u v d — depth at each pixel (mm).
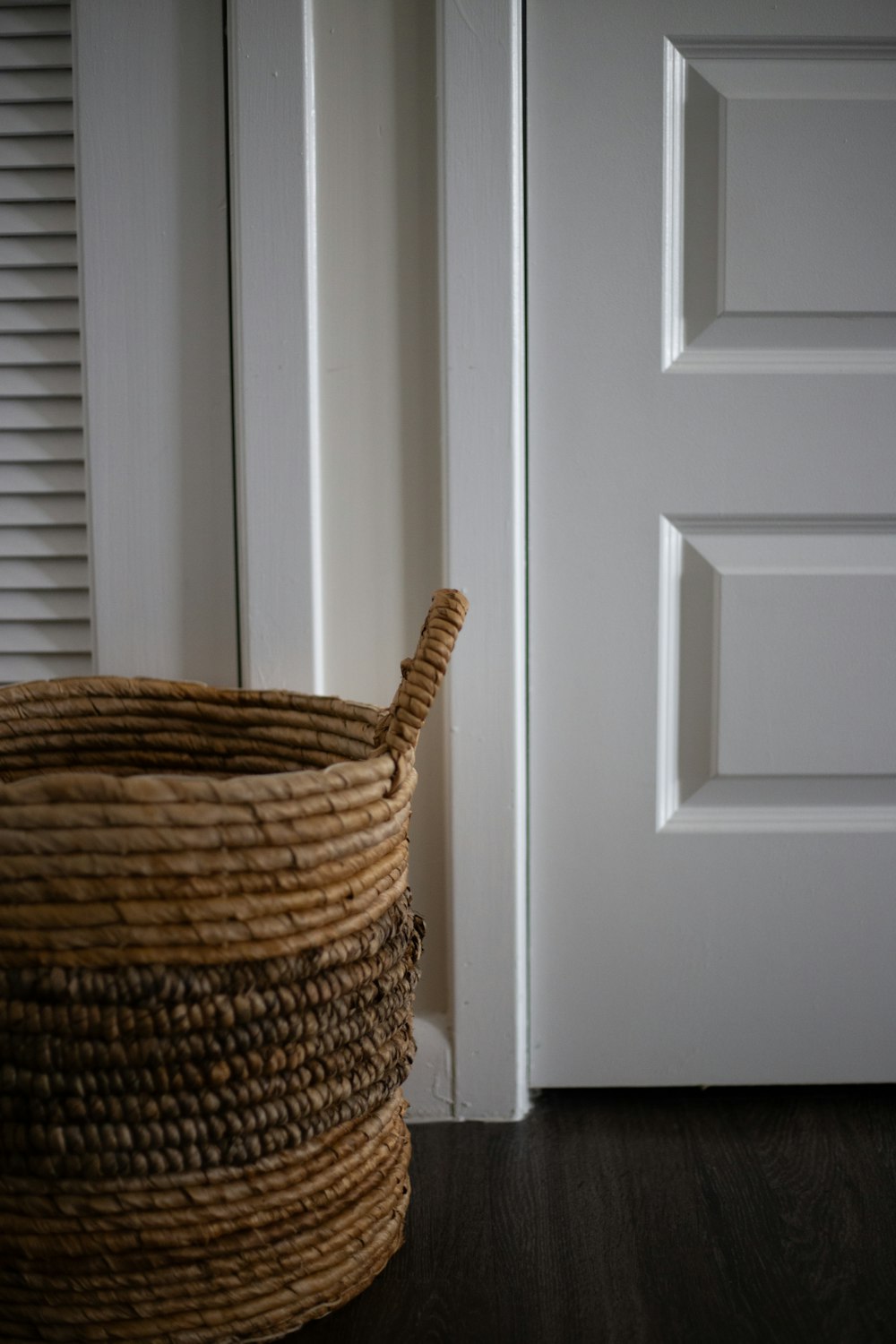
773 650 1176
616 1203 1023
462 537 1119
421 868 1182
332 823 812
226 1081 790
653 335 1145
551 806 1185
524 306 1134
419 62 1098
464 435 1107
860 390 1154
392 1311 887
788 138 1125
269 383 1097
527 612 1166
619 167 1124
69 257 1115
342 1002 843
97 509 1124
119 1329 810
